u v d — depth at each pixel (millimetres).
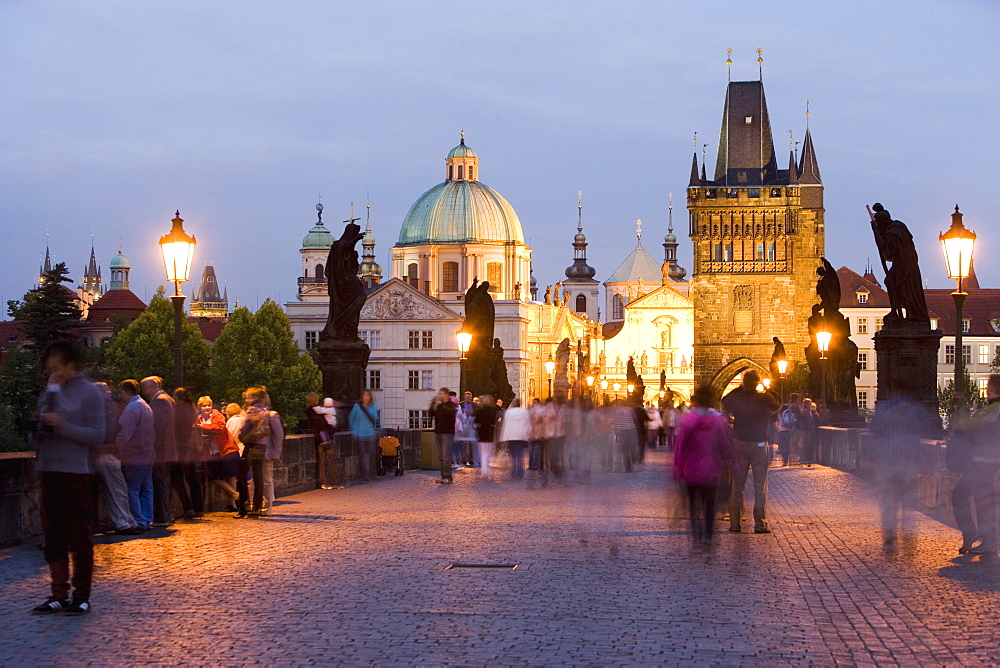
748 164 165750
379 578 20031
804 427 56719
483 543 24359
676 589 19109
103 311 191375
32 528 24828
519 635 15766
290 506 32656
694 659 14531
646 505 33219
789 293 161625
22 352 123938
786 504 33625
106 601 18016
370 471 43656
